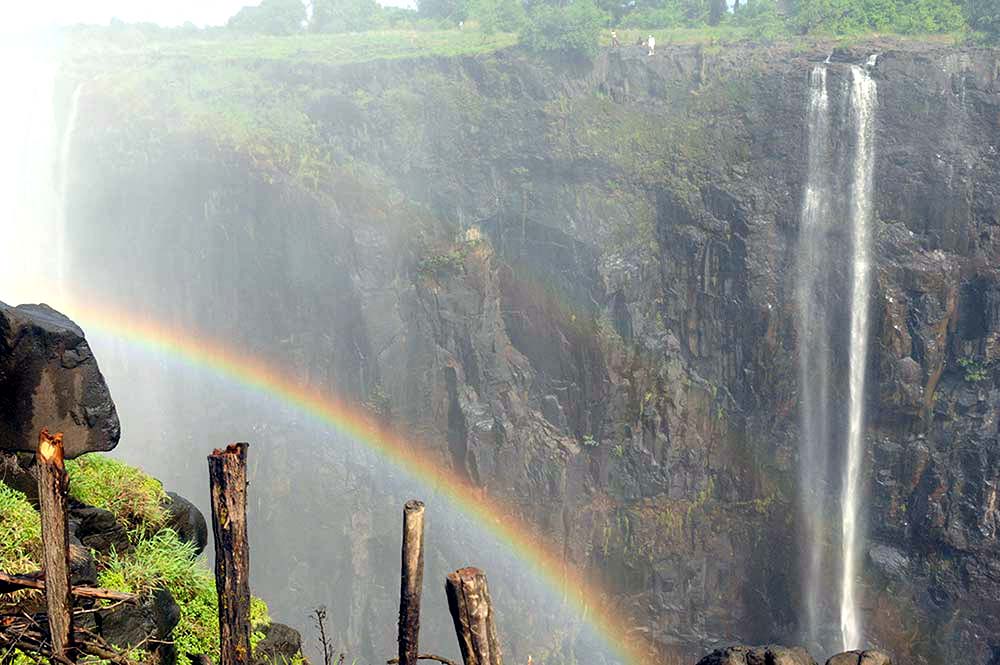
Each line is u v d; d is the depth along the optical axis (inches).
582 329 2000.5
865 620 2018.9
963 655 1939.0
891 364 1952.5
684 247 2000.5
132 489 397.1
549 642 1964.8
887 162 1929.1
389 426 1946.4
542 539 1989.4
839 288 1987.0
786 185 1980.8
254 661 384.8
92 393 362.0
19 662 262.5
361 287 1903.3
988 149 1886.1
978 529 1921.8
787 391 2004.2
